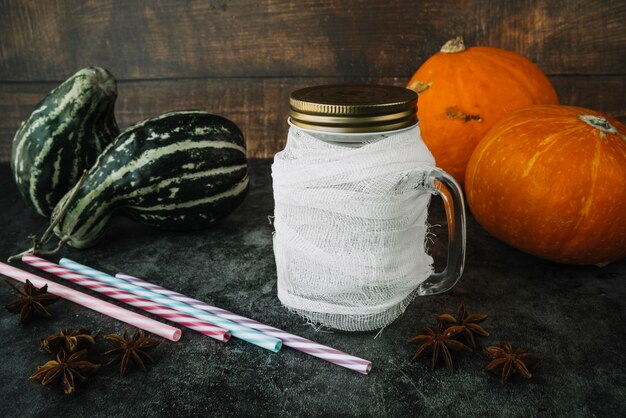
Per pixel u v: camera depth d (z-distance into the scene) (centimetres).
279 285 47
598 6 70
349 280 44
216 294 51
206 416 40
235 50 74
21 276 51
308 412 40
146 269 54
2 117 77
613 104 73
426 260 48
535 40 71
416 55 73
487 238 58
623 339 46
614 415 40
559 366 43
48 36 74
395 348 45
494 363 42
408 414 40
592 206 49
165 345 46
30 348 46
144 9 73
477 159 54
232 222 62
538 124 52
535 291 51
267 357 45
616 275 53
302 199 43
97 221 55
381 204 42
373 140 42
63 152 57
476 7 71
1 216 63
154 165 55
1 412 41
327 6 72
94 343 45
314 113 41
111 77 58
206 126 57
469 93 60
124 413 40
